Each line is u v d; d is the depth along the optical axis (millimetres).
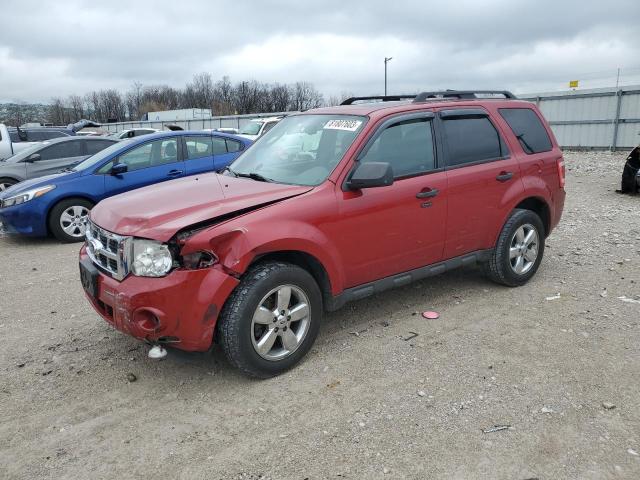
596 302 5035
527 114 5582
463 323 4609
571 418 3209
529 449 2939
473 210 4852
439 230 4617
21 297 5629
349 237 4004
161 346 3484
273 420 3258
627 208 9828
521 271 5430
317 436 3090
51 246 8109
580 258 6504
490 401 3400
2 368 4004
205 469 2844
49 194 8141
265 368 3656
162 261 3295
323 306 4137
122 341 4406
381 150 4262
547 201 5559
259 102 82250
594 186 13031
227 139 9594
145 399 3533
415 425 3170
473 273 5941
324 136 4418
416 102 4758
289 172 4297
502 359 3951
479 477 2732
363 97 5500
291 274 3684
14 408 3465
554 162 5617
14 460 2957
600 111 23000
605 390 3506
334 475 2768
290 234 3623
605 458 2855
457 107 4910
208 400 3496
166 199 3859
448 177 4625
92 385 3725
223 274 3387
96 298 3672
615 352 4027
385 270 4344
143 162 8797
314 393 3541
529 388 3543
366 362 3941
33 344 4414
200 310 3344
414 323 4621
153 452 2994
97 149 11305
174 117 57969
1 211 8195
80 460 2945
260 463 2875
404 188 4305
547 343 4199
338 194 3947
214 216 3449
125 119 92438
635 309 4840
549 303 5035
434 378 3697
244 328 3488
